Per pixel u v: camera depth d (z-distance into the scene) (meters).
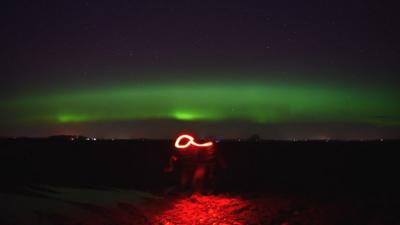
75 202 10.71
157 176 17.53
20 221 8.17
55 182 14.34
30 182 13.70
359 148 29.98
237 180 17.33
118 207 10.89
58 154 23.08
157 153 24.53
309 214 10.86
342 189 15.12
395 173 19.20
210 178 15.16
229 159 23.83
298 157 25.42
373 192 14.34
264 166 21.52
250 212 11.20
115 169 18.98
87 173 17.59
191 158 14.79
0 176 14.67
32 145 26.62
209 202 12.67
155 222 9.82
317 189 15.22
